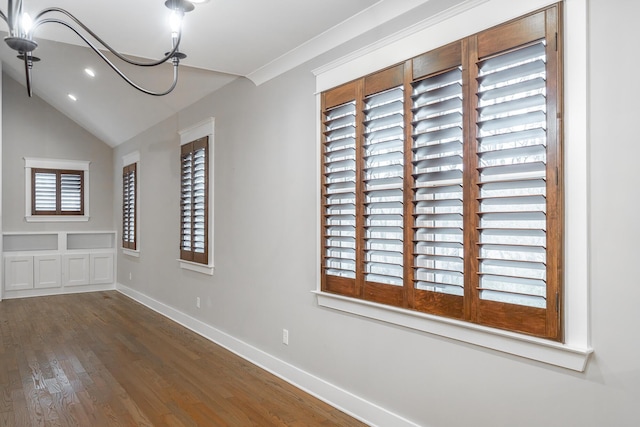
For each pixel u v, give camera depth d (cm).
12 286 700
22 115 734
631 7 164
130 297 713
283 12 268
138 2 253
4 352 425
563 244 182
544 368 189
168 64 426
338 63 297
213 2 254
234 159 431
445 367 231
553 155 183
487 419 211
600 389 171
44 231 748
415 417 247
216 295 463
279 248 364
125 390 334
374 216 271
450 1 230
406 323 251
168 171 579
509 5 201
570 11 180
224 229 448
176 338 478
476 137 213
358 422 280
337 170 305
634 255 163
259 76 383
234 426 276
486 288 210
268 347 378
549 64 185
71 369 379
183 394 326
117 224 784
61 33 297
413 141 246
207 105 484
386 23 267
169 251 575
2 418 287
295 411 297
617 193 167
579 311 177
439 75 231
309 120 329
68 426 277
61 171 765
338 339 302
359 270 281
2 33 475
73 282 752
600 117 172
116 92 564
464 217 219
